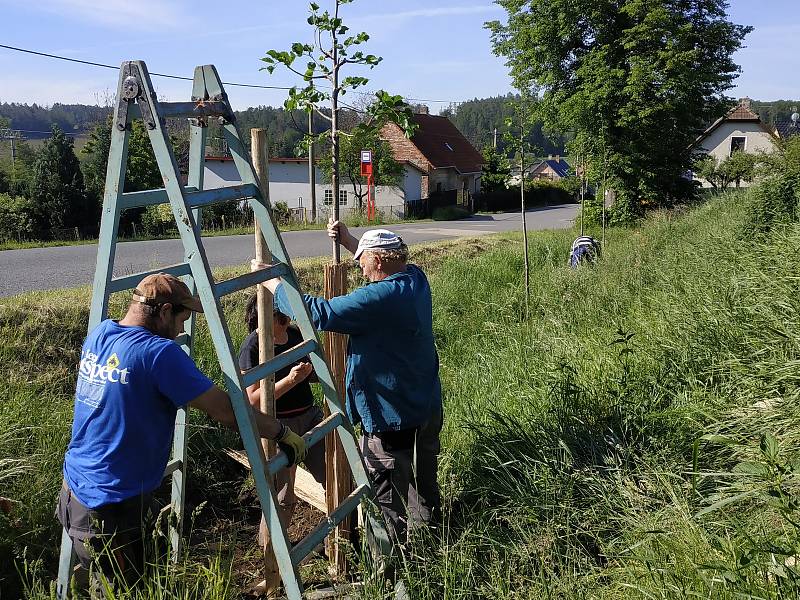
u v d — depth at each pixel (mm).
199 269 2568
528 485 3652
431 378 3457
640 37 21781
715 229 10383
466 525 3529
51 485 3896
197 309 2951
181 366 2674
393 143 42156
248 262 13461
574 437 3984
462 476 4035
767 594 2264
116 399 2643
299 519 4316
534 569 2998
